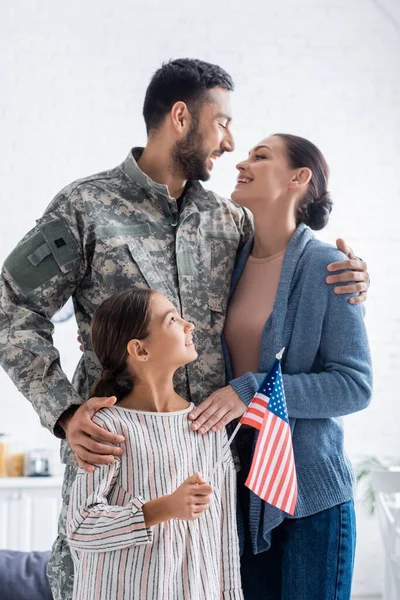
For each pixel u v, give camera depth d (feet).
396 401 15.98
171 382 5.90
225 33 16.21
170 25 16.06
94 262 6.44
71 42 15.84
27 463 14.34
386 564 10.73
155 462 5.56
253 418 5.90
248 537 6.60
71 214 6.49
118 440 5.44
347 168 16.31
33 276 6.37
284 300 6.55
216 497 5.83
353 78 16.46
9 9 15.76
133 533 5.04
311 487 6.34
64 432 6.05
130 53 15.93
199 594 5.49
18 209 15.55
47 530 13.76
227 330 6.81
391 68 16.55
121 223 6.54
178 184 7.06
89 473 5.43
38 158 15.64
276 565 6.66
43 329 6.32
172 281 6.58
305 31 16.42
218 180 15.94
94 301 6.45
